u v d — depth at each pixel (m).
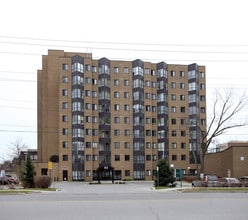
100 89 94.31
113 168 91.12
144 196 26.94
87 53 96.38
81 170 88.44
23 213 16.75
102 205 19.86
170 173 47.59
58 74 94.88
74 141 89.19
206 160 72.88
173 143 98.00
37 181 42.44
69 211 17.39
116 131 94.31
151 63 99.25
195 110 98.56
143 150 95.06
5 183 53.78
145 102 97.06
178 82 100.44
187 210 17.75
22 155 94.06
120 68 96.31
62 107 90.12
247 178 50.69
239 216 15.69
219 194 29.31
